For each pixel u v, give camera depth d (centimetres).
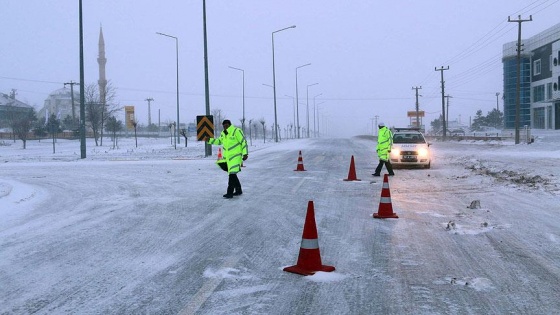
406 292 553
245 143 1319
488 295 541
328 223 947
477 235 832
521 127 8056
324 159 2802
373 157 2958
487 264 659
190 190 1448
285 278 608
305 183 1612
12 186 1523
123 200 1259
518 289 559
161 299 537
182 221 978
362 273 625
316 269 630
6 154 4403
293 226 924
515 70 8169
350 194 1351
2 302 531
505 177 1652
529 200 1196
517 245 760
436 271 630
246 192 1398
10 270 649
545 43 7288
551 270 630
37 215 1052
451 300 527
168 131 11169
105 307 514
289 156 3089
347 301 527
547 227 887
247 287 575
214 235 852
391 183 1593
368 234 848
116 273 633
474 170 1958
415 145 2148
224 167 1338
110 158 3086
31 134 8081
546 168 1773
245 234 858
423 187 1482
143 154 3584
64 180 1761
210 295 548
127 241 810
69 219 1003
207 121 2414
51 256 718
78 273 634
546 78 7344
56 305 521
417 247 754
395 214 1005
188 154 3441
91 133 8612
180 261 688
